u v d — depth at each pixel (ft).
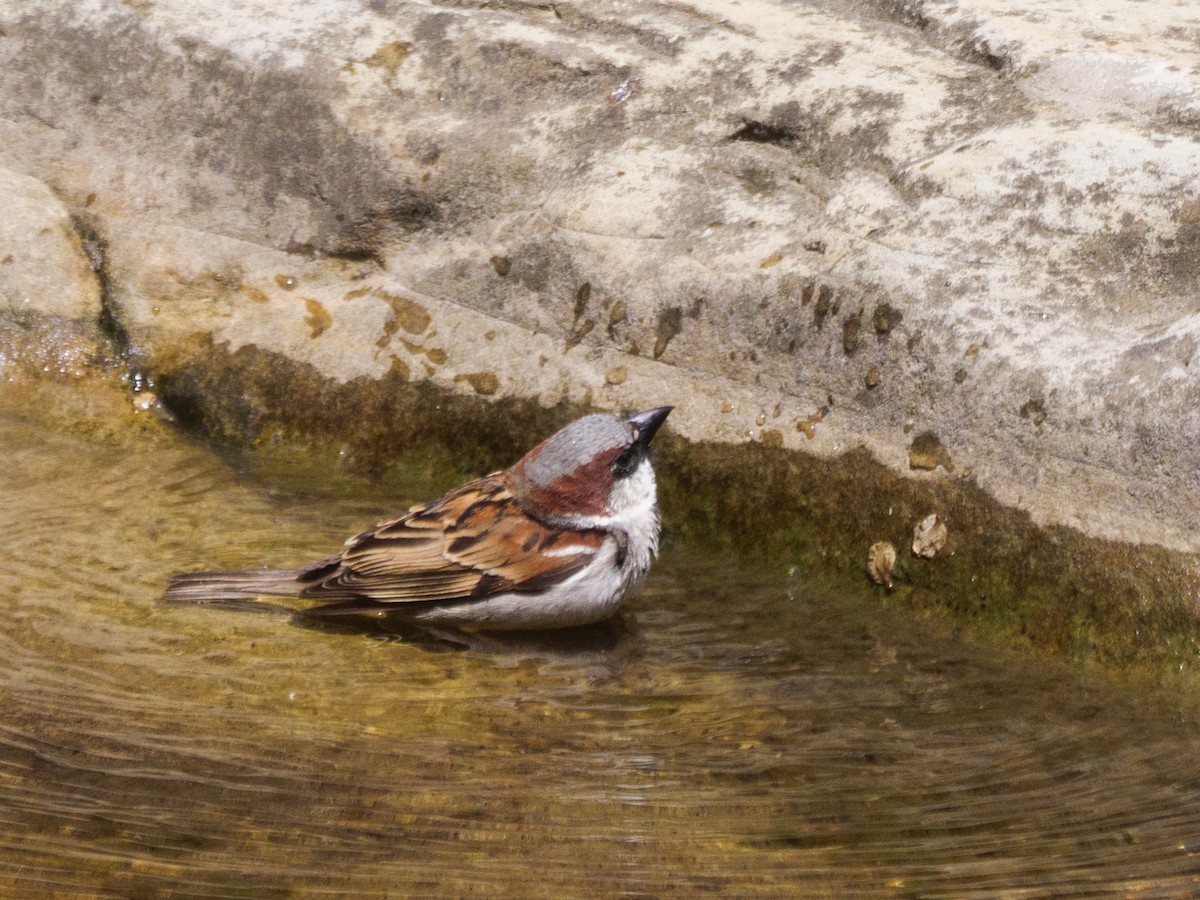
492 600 32.42
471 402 38.86
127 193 42.47
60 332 41.57
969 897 23.16
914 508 32.99
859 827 25.03
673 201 38.24
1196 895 23.20
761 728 28.48
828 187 36.99
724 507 35.91
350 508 37.45
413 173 40.37
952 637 31.86
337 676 30.25
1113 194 33.19
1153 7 41.14
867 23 41.55
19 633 30.22
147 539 34.94
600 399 37.45
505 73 41.27
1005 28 38.93
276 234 41.70
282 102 41.57
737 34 40.98
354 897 22.80
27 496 36.47
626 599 33.88
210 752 26.61
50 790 25.00
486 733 28.12
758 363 35.78
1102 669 30.01
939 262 33.96
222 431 40.65
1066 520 30.89
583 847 24.35
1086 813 25.34
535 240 39.06
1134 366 30.76
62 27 42.88
